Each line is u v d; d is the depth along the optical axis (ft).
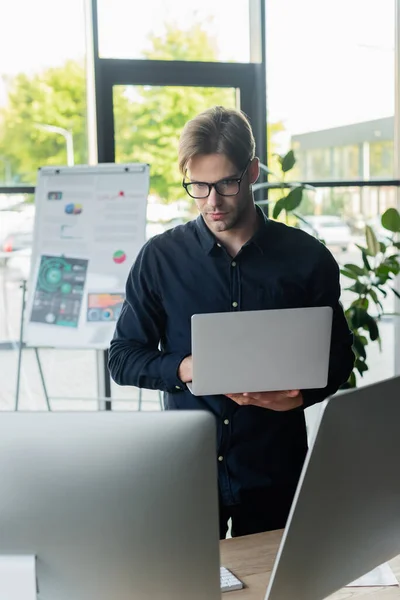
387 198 14.61
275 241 6.40
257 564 4.88
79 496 2.96
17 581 3.02
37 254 11.78
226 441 6.10
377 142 14.48
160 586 3.08
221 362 5.21
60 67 12.75
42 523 2.99
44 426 2.95
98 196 11.77
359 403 3.24
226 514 6.19
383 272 11.98
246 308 6.26
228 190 5.82
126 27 12.89
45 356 13.12
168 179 13.28
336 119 14.19
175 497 2.95
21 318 12.17
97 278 11.65
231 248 6.32
